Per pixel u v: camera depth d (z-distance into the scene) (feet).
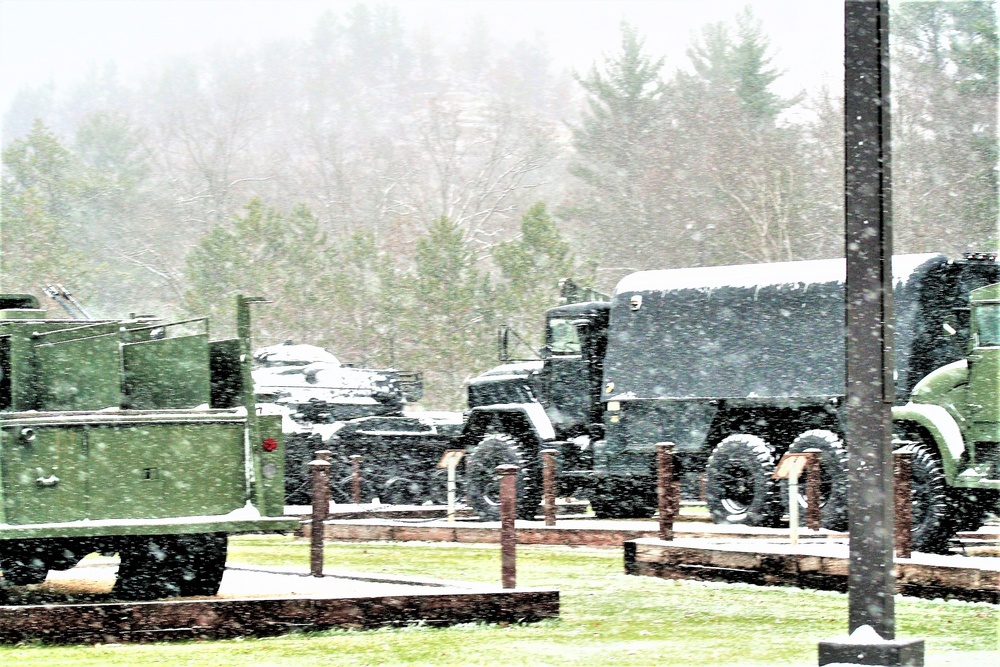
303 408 135.44
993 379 87.86
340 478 131.54
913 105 242.37
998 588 64.03
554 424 117.91
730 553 75.05
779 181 255.91
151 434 55.77
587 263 243.19
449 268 232.32
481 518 117.39
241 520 56.24
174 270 322.34
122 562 59.88
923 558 69.21
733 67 296.51
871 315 41.96
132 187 334.24
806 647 51.93
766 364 105.09
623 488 115.34
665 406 110.01
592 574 80.38
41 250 238.89
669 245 279.28
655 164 287.48
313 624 53.47
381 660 47.19
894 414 90.99
